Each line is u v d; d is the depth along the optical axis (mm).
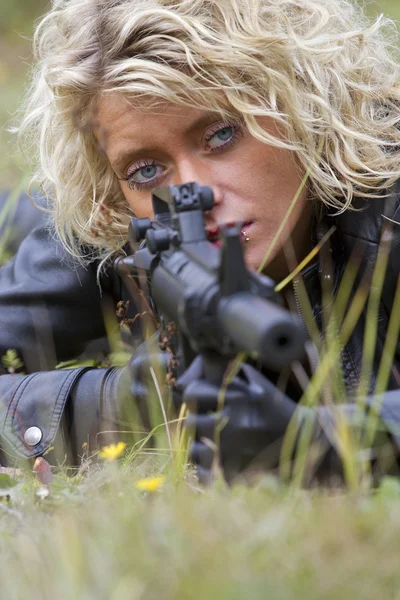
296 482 4691
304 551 3654
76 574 3588
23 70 27156
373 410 5117
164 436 6277
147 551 3736
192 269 4461
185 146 6227
